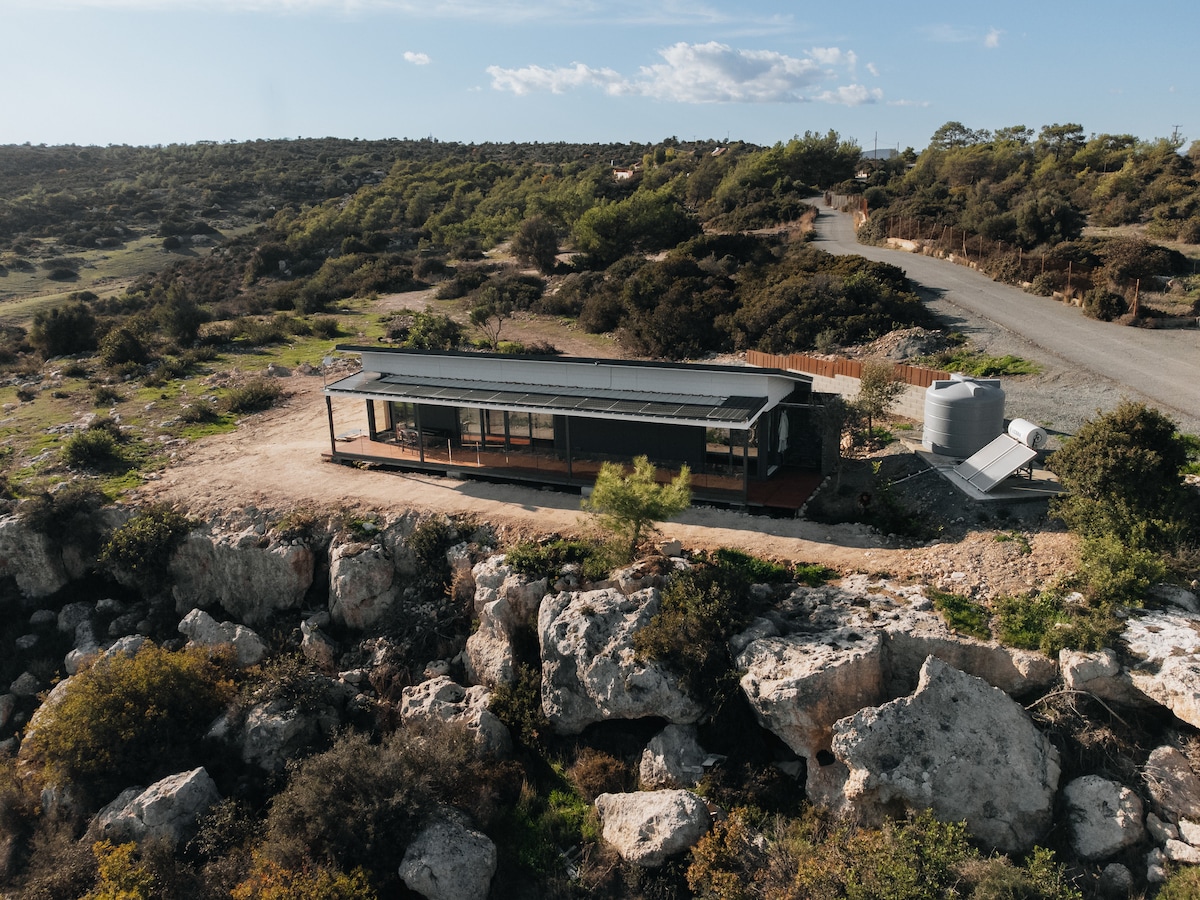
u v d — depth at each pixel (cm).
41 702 2358
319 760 1772
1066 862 1465
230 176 15675
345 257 8662
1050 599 1812
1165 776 1498
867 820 1557
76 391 4278
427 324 5159
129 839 1794
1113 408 2958
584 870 1652
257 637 2348
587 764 1841
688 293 5234
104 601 2669
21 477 3141
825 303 4522
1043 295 4700
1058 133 11338
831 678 1648
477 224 9638
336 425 3678
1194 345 3597
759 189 9469
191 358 4719
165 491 2955
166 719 1994
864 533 2300
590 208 8344
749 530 2372
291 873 1578
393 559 2508
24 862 1894
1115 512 1953
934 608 1862
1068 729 1603
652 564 2102
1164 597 1767
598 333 5569
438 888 1588
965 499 2322
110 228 11669
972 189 8012
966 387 2641
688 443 2673
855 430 2728
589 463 2778
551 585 2161
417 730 1944
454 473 2942
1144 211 6819
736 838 1573
